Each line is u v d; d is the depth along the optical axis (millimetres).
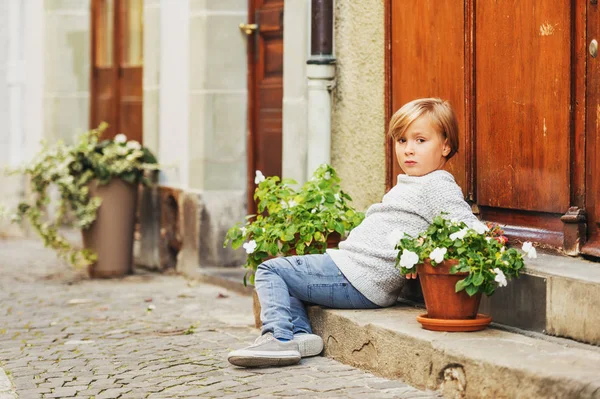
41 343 6539
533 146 5520
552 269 5027
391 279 5715
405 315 5641
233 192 9367
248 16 9281
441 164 5680
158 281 9469
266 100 9180
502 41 5719
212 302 8164
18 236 14023
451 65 6145
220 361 5828
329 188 6555
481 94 5914
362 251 5758
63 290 8953
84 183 9750
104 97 11961
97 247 9805
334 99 7434
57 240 9828
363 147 7098
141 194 10406
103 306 8031
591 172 5207
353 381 5207
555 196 5391
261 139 9266
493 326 5328
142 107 11180
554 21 5340
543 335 5008
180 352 6145
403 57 6641
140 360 5922
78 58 12219
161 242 10125
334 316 5746
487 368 4535
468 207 5508
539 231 5551
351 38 7215
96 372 5625
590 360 4457
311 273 5789
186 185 9719
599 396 4047
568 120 5281
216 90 9281
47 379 5492
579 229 5250
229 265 9438
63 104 12250
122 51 11586
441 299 5133
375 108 6965
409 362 5082
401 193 5672
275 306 5707
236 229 6492
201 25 9281
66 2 12188
